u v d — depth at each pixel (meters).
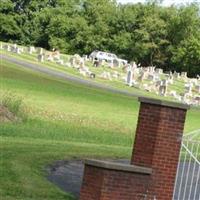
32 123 38.00
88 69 88.69
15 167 22.20
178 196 20.78
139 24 165.62
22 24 166.38
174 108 18.31
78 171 24.34
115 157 29.61
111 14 166.25
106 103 54.47
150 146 18.27
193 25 165.88
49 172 23.14
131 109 53.72
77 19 162.00
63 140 34.84
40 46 165.50
